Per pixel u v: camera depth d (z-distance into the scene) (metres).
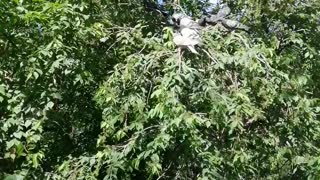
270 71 4.61
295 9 5.50
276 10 5.34
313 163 4.90
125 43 5.02
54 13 4.59
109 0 5.61
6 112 4.56
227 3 5.87
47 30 4.63
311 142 5.35
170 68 4.16
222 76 4.67
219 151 4.70
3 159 4.71
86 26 4.84
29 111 4.51
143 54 4.82
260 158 5.28
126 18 5.70
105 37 5.11
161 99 4.05
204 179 4.34
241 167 4.80
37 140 4.50
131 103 4.43
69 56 4.79
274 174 5.59
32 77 4.48
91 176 4.48
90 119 5.68
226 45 4.68
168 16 5.81
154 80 4.53
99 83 5.19
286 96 4.73
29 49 4.75
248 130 5.12
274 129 5.20
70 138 5.63
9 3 4.51
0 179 4.32
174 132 4.26
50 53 4.46
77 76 4.82
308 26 5.59
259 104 4.79
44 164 5.35
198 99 4.29
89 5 5.24
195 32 4.53
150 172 4.55
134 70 4.54
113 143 4.91
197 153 4.52
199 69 4.52
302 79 4.95
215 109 4.14
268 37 5.37
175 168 4.80
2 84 4.41
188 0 6.14
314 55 5.42
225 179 4.52
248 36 5.05
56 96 4.64
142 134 4.43
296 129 5.12
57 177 4.63
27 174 4.53
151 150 4.27
